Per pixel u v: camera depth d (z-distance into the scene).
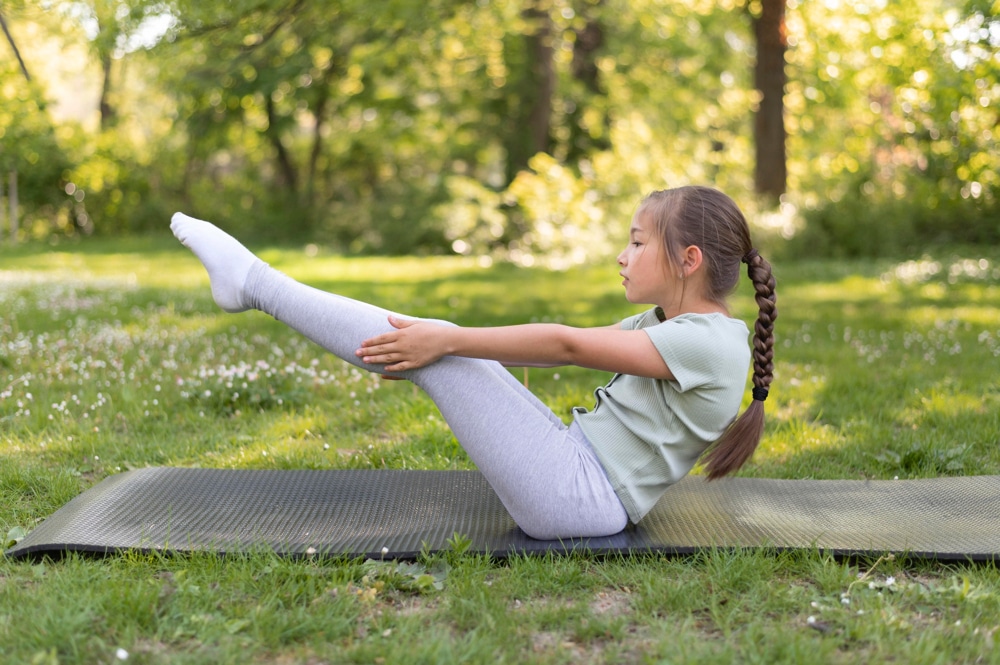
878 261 13.28
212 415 4.45
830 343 6.72
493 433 2.56
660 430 2.59
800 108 18.67
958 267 11.84
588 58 20.64
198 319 7.77
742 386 2.57
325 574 2.43
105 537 2.61
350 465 3.71
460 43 18.59
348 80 21.89
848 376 5.37
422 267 14.62
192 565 2.47
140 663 1.95
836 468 3.72
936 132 14.41
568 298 9.94
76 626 2.08
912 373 5.51
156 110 26.08
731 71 21.69
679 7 19.81
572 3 18.70
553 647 2.09
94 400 4.60
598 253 14.94
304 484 3.22
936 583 2.45
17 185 21.34
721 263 2.57
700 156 19.91
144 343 6.27
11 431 4.06
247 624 2.14
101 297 9.16
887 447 3.99
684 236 2.55
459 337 2.47
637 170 16.55
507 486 2.59
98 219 22.61
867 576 2.48
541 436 2.59
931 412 4.51
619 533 2.69
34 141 21.12
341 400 4.84
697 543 2.62
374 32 13.88
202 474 3.29
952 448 3.81
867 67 17.16
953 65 13.11
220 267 2.60
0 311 7.79
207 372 5.07
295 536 2.68
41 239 21.52
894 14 14.90
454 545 2.57
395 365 2.49
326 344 2.55
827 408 4.71
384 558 2.55
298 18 10.38
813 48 17.33
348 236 19.39
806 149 19.53
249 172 25.12
